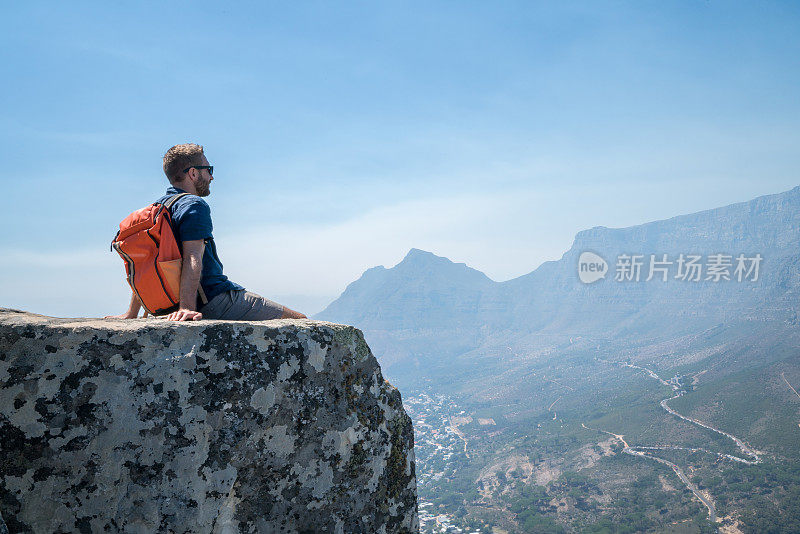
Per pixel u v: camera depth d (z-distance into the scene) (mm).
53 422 1646
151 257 2219
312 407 2094
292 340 2086
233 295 2463
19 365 1627
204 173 2572
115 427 1715
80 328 1720
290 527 2000
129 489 1719
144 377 1774
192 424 1825
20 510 1602
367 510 2238
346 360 2229
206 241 2449
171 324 1871
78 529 1656
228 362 1924
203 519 1811
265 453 1964
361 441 2234
